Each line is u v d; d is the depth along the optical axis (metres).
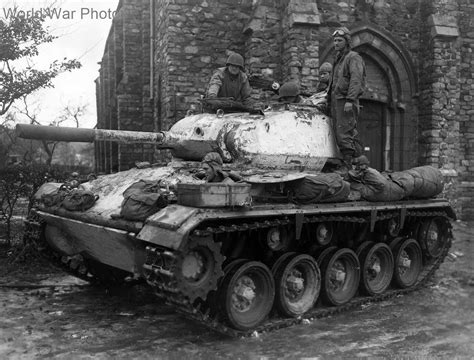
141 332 5.80
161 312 6.60
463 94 15.93
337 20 14.16
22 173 9.45
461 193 15.92
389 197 7.26
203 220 4.96
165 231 4.91
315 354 5.10
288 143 7.00
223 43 13.85
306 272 6.55
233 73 8.25
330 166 7.70
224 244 5.85
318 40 12.85
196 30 13.65
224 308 5.44
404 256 7.99
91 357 5.01
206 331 5.85
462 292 7.80
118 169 16.91
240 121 6.91
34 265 9.01
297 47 12.62
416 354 5.07
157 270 4.91
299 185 6.20
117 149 18.27
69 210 6.52
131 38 17.50
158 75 15.58
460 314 6.59
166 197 5.46
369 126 15.30
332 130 7.64
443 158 14.88
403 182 7.51
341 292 6.94
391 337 5.64
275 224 5.84
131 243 5.44
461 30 15.74
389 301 7.30
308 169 7.29
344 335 5.72
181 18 13.52
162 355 5.06
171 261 4.81
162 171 6.53
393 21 14.90
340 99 7.42
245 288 5.71
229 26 13.91
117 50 19.38
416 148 15.37
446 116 14.90
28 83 10.15
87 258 7.55
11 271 8.66
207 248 5.13
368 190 7.09
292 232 6.38
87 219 6.04
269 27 13.19
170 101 13.45
